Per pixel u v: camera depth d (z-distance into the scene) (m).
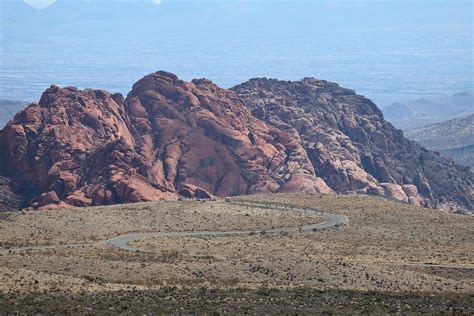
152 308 127.81
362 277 170.12
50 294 139.25
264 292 145.88
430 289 164.00
